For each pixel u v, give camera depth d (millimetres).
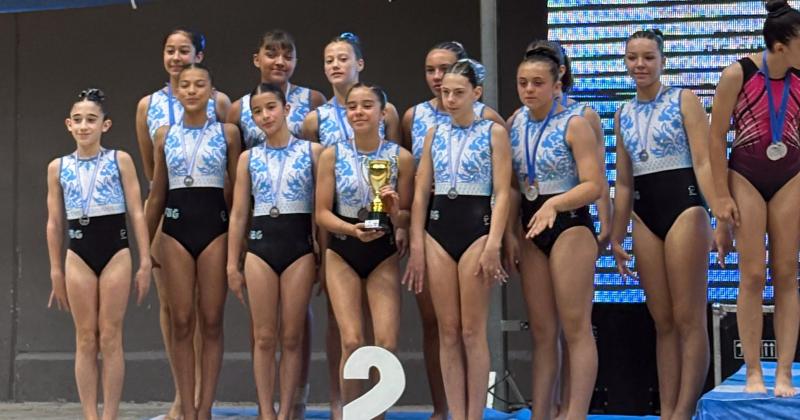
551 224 5531
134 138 9461
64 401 9508
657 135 5996
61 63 9555
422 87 9117
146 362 9398
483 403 5750
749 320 5312
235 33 9367
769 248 5320
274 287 6297
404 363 9086
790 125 5219
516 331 8812
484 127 5789
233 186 6730
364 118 5977
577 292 5641
